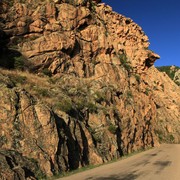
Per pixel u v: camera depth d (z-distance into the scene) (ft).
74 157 70.85
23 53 102.83
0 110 58.29
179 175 56.70
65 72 111.65
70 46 115.55
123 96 134.51
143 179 51.49
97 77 126.41
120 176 55.52
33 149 57.57
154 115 184.55
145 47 205.36
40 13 113.80
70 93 99.71
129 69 166.71
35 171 54.19
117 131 111.34
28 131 59.52
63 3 127.75
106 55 139.54
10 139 56.08
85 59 127.44
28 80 86.22
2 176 45.55
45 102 75.25
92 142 83.35
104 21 169.27
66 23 121.80
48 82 95.81
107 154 90.79
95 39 135.74
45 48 107.65
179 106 297.33
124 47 181.37
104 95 113.50
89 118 98.07
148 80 196.75
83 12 131.75
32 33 109.19
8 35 103.71
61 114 74.64
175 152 124.06
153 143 170.40
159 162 82.69
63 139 66.64
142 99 161.27
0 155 49.90
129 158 96.99
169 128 241.14
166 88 311.88
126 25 188.75
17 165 51.29
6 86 62.54
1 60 95.45
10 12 107.65
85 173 61.46
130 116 132.26
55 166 59.98
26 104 61.93
